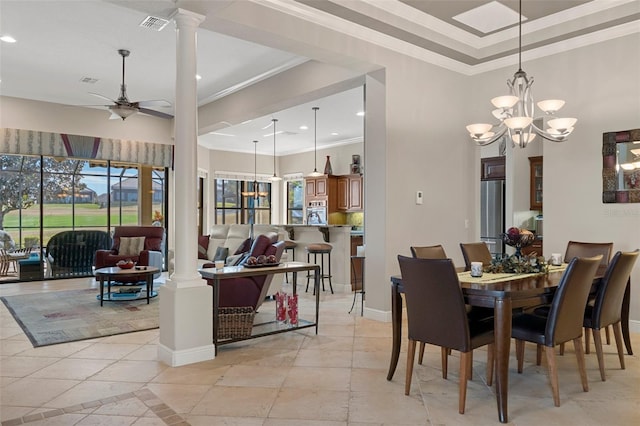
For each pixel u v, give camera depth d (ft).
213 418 8.15
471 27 15.80
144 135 27.89
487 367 9.97
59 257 25.93
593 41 15.02
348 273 22.45
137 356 11.80
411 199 16.34
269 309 17.30
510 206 22.27
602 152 14.88
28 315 16.63
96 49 16.85
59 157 25.40
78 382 9.93
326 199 34.83
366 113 16.28
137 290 21.09
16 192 24.72
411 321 9.25
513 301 8.38
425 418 8.17
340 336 13.73
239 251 23.15
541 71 16.38
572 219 15.62
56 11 13.65
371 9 13.83
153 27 13.69
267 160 40.75
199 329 11.38
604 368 10.62
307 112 25.53
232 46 16.58
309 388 9.57
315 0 12.86
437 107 17.25
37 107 24.12
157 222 29.45
